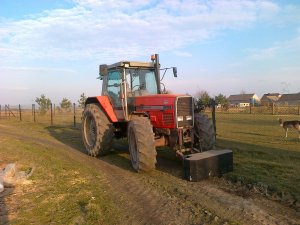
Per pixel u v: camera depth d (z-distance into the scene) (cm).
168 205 498
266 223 417
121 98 820
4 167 711
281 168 673
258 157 806
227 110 3494
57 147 1059
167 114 700
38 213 467
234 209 467
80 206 496
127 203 513
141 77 855
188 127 702
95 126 893
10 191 565
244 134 1278
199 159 609
